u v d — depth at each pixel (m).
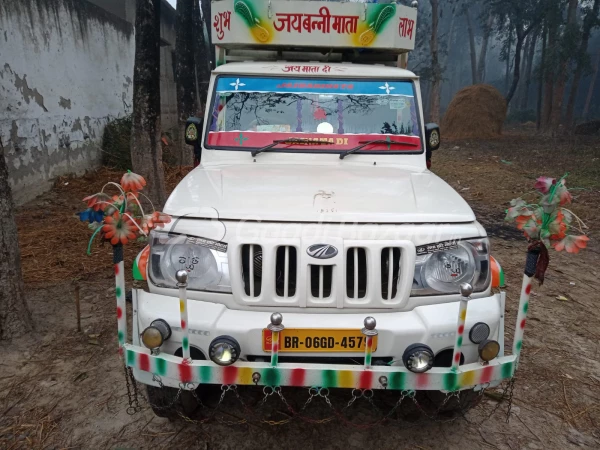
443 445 2.72
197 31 11.37
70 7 8.94
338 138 3.55
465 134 22.33
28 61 7.61
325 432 2.80
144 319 2.32
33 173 7.77
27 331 3.70
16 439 2.69
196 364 2.18
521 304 2.28
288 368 2.16
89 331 3.80
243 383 2.19
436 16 23.41
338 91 3.69
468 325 2.29
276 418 2.89
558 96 22.92
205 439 2.73
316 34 3.81
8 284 3.56
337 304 2.30
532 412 3.02
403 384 2.18
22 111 7.46
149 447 2.66
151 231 2.42
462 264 2.42
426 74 25.08
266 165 3.36
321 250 2.27
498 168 12.33
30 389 3.11
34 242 5.76
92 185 8.75
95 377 3.25
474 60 35.97
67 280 4.72
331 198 2.61
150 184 6.15
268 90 3.68
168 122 15.51
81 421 2.84
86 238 5.96
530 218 2.20
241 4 3.72
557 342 3.89
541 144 18.58
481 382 2.24
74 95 9.12
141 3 5.77
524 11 25.50
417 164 3.54
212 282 2.36
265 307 2.31
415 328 2.27
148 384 2.41
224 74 3.73
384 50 4.07
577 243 2.16
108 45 10.62
